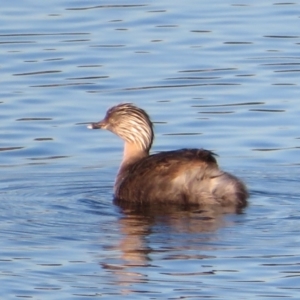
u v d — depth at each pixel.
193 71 36.47
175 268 21.48
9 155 30.12
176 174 25.36
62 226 23.84
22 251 22.45
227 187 25.14
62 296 20.44
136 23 41.38
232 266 21.50
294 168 28.61
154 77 35.91
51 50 38.44
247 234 23.08
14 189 26.94
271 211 24.69
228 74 36.19
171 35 40.03
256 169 28.56
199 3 44.00
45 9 42.97
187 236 23.03
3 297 20.44
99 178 28.02
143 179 25.72
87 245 22.73
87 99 34.12
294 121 32.12
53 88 35.00
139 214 24.70
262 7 43.56
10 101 33.91
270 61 37.41
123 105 28.05
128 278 21.08
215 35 40.09
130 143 27.81
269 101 33.78
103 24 41.25
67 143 31.00
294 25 41.19
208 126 32.00
